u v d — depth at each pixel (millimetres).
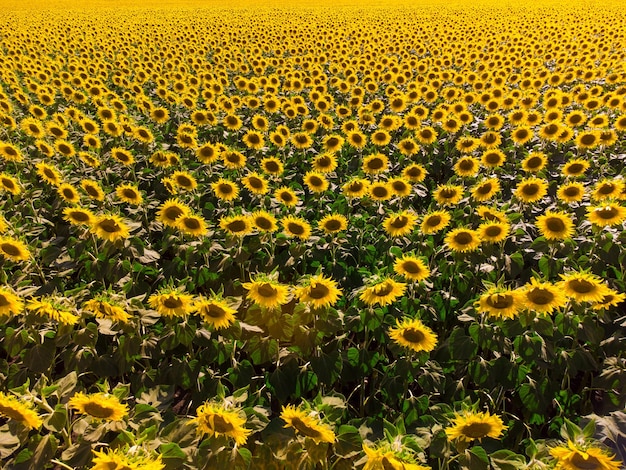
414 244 6176
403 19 38438
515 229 6023
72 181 7879
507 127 10883
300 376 4160
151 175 8547
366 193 7102
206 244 5676
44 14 44406
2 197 7398
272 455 3174
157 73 15938
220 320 3855
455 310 5051
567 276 4078
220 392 3221
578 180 8234
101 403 2906
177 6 58156
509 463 2902
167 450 2932
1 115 9656
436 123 11164
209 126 11438
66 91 12477
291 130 11422
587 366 4051
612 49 20453
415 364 3955
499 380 4023
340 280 5625
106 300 3811
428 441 3254
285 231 5730
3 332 4668
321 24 33812
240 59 19938
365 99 14672
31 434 3551
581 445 2678
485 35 26375
